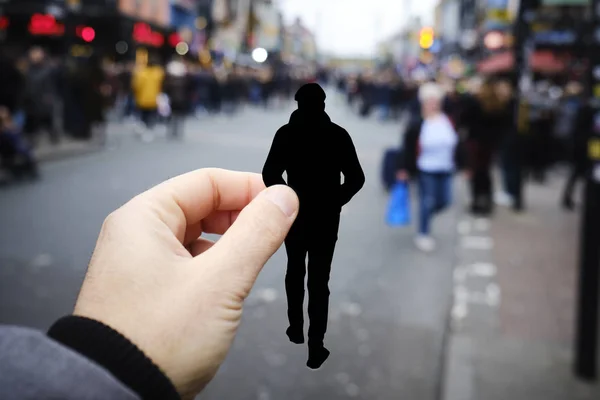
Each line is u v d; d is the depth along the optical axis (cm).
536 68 1848
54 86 1431
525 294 570
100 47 1577
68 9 1528
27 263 605
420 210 739
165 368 86
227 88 2791
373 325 495
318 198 85
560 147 1430
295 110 86
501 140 1033
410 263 673
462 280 613
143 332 86
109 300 88
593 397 368
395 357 438
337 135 85
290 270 86
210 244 119
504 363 413
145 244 93
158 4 3469
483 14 3709
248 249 91
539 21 1173
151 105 1762
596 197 383
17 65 1380
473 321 496
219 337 89
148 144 1576
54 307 506
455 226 875
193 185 110
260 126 2192
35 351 60
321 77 5597
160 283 90
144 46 2734
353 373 414
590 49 456
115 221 97
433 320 507
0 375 57
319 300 84
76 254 634
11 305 505
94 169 1156
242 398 378
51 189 959
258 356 436
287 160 86
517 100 1008
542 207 1037
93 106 1466
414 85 2881
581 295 391
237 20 4994
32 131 1351
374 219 893
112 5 2039
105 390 61
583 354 391
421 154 726
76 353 62
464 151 888
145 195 105
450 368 404
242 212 94
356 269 646
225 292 90
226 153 1425
